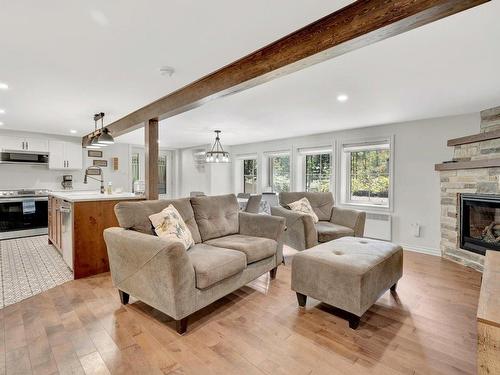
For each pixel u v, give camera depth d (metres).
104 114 4.10
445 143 4.12
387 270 2.36
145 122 3.72
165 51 2.16
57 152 5.84
